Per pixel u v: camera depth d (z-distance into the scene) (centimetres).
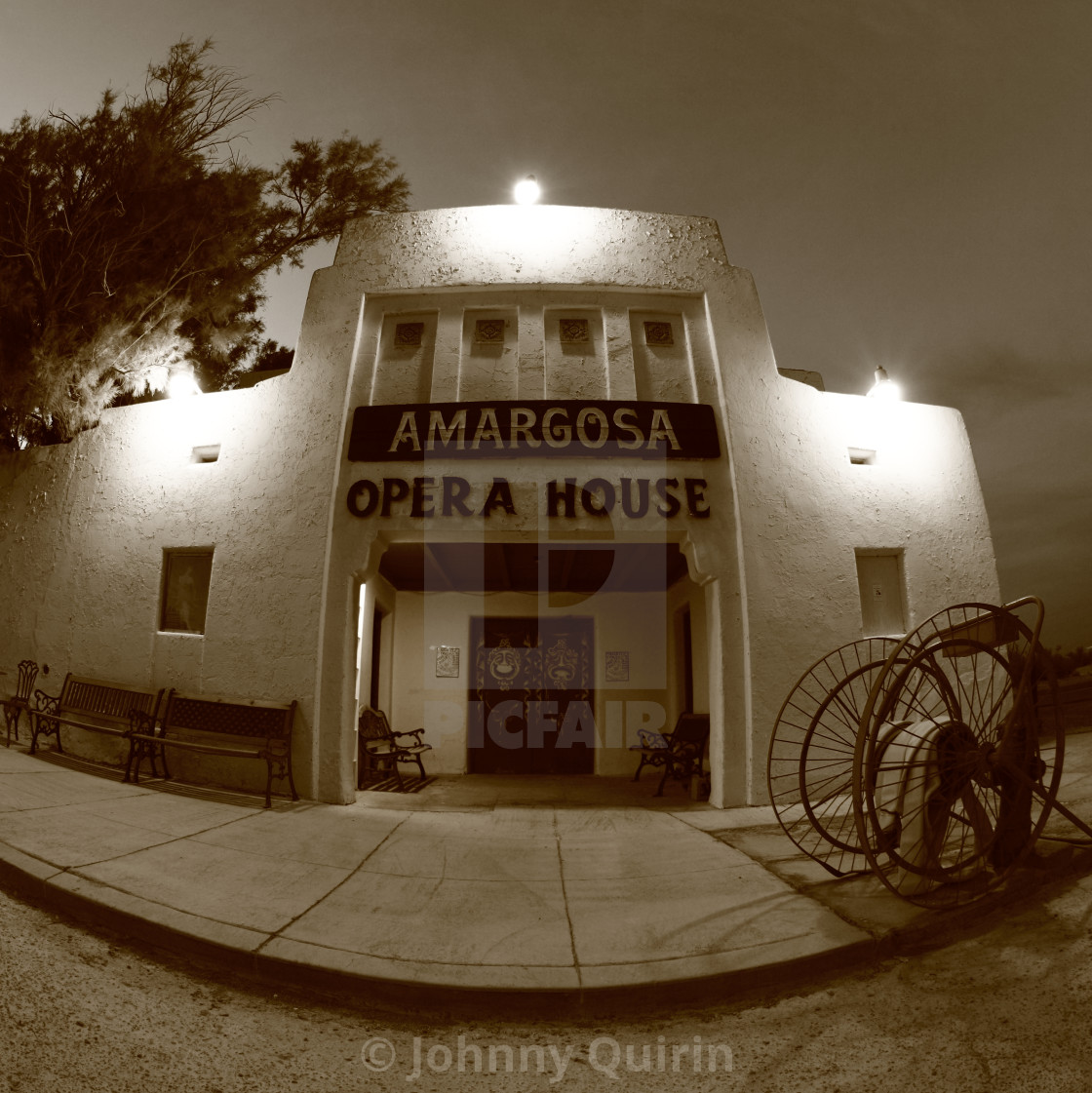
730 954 385
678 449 795
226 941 384
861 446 860
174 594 826
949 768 455
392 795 834
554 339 854
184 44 975
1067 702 1249
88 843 500
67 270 930
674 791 930
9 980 334
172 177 941
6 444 1013
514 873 520
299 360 833
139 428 877
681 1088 293
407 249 870
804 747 509
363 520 770
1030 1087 280
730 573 777
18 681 855
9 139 902
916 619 823
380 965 371
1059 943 390
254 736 729
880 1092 284
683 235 885
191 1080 284
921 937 408
